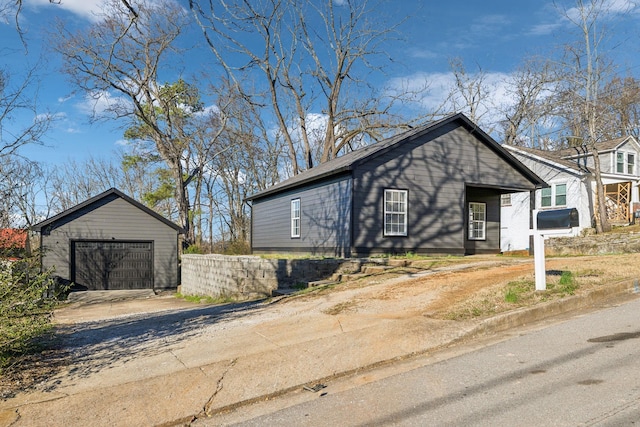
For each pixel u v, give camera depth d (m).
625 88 31.03
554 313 6.84
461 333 5.87
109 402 4.32
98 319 10.95
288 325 6.81
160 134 30.09
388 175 15.85
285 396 4.52
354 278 11.43
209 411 4.19
